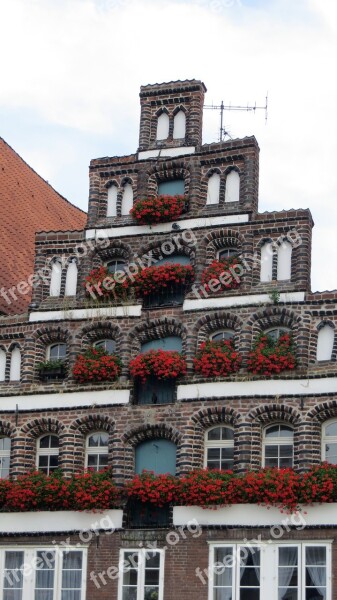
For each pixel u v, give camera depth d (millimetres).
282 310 40531
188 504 38969
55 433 42062
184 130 44938
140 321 42031
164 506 39625
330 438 39000
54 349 43281
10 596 40156
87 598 39312
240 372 40188
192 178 43719
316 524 37625
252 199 42719
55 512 40406
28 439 42000
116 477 40281
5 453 42500
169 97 45500
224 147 43750
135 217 43594
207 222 42812
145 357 41062
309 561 37500
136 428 40656
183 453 39875
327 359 39625
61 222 54688
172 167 44344
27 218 51781
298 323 40156
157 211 43312
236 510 38531
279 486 37812
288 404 39281
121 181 44812
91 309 42719
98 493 39812
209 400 40094
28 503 40438
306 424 38906
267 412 39469
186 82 45469
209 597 38125
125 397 41156
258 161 43906
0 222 49719
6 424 42312
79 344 42562
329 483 37594
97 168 45125
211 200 43438
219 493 38469
